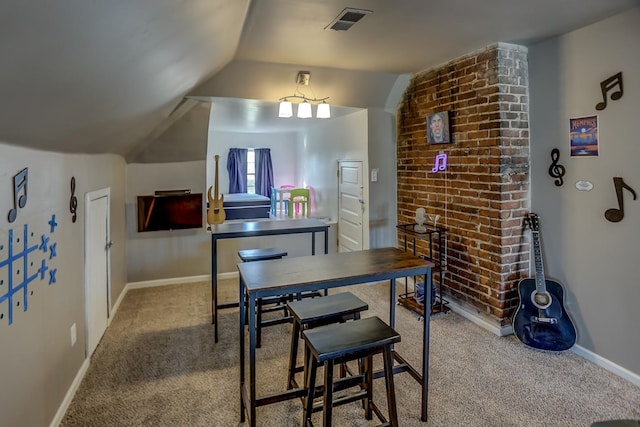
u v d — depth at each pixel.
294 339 2.18
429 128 3.70
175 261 4.45
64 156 2.20
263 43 2.91
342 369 2.32
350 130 4.76
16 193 1.58
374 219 4.38
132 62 1.58
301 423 2.04
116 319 3.42
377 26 2.56
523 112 3.02
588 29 2.57
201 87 3.51
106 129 2.34
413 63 3.50
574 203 2.72
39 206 1.82
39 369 1.80
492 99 3.00
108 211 3.25
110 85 1.64
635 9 2.29
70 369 2.24
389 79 3.94
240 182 8.24
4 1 0.71
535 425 2.01
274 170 8.37
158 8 1.28
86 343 2.58
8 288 1.51
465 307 3.42
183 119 3.91
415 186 4.02
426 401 2.05
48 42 0.97
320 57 3.27
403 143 4.21
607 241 2.52
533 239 2.99
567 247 2.79
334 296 2.30
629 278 2.40
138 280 4.33
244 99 3.74
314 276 1.96
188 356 2.76
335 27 2.57
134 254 4.29
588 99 2.59
